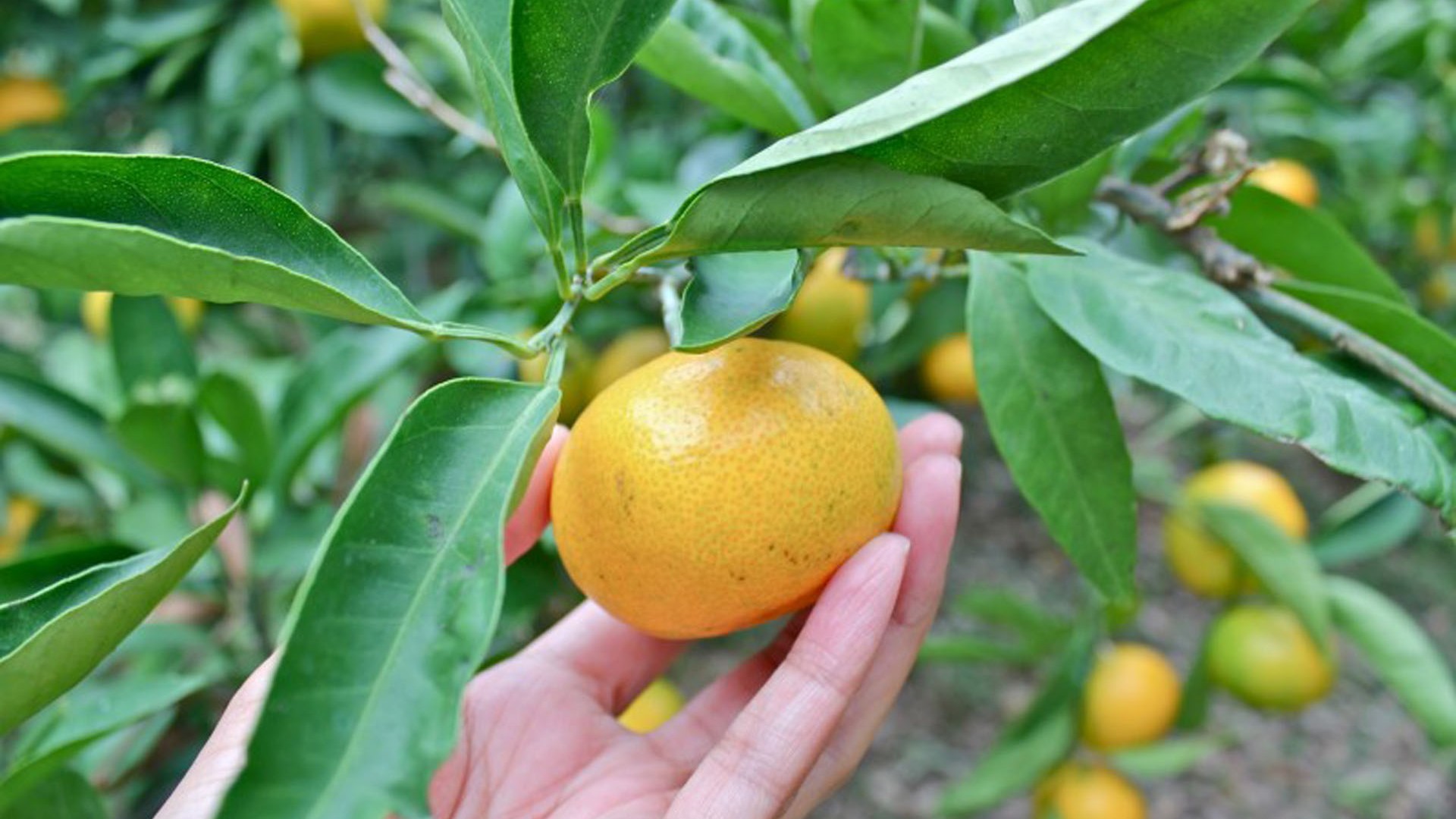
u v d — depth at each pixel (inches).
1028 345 12.1
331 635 8.6
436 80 24.6
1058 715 19.0
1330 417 10.7
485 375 18.4
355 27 21.1
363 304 9.8
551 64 9.9
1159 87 9.1
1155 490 19.1
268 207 10.1
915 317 18.9
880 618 11.0
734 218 9.5
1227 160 12.7
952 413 28.3
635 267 10.1
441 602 8.8
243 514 18.4
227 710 11.8
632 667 14.6
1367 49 23.7
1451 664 30.0
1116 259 12.1
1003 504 35.3
